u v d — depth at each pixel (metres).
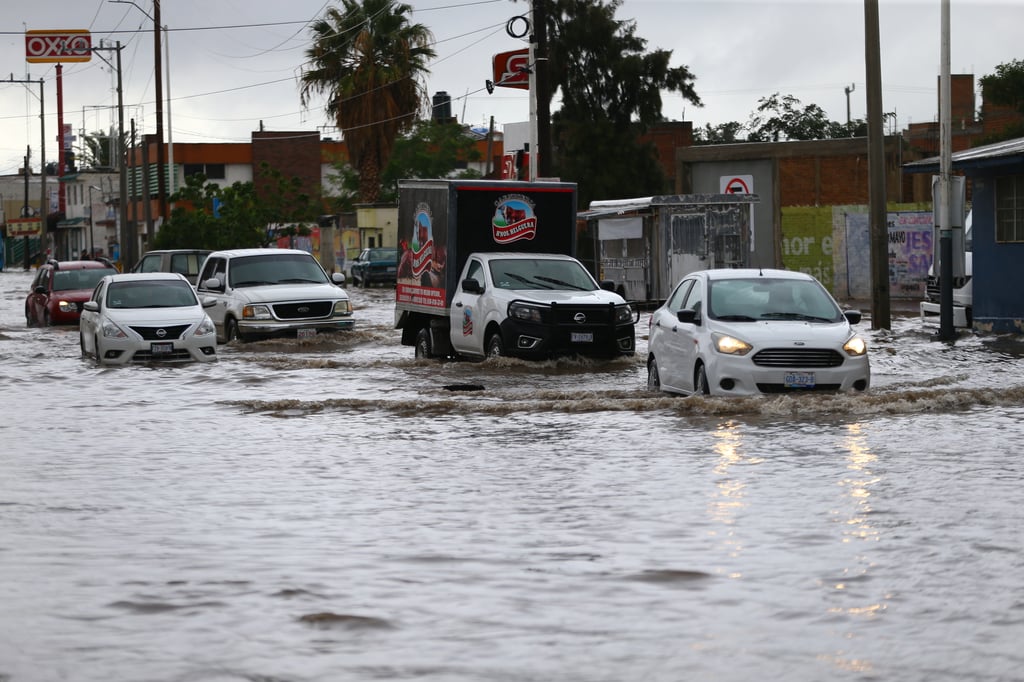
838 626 8.58
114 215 138.62
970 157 34.28
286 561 10.61
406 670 7.73
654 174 80.00
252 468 15.75
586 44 78.62
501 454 16.50
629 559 10.55
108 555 10.89
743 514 12.30
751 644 8.20
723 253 49.56
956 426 18.06
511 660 7.92
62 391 25.45
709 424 18.67
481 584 9.78
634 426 18.72
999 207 35.19
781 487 13.69
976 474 14.29
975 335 34.69
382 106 88.06
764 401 19.94
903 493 13.22
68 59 96.56
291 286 38.12
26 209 173.38
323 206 121.56
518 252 30.88
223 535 11.70
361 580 9.94
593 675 7.63
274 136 124.88
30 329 45.19
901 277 54.44
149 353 30.94
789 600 9.22
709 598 9.30
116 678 7.61
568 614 8.92
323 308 37.22
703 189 63.66
